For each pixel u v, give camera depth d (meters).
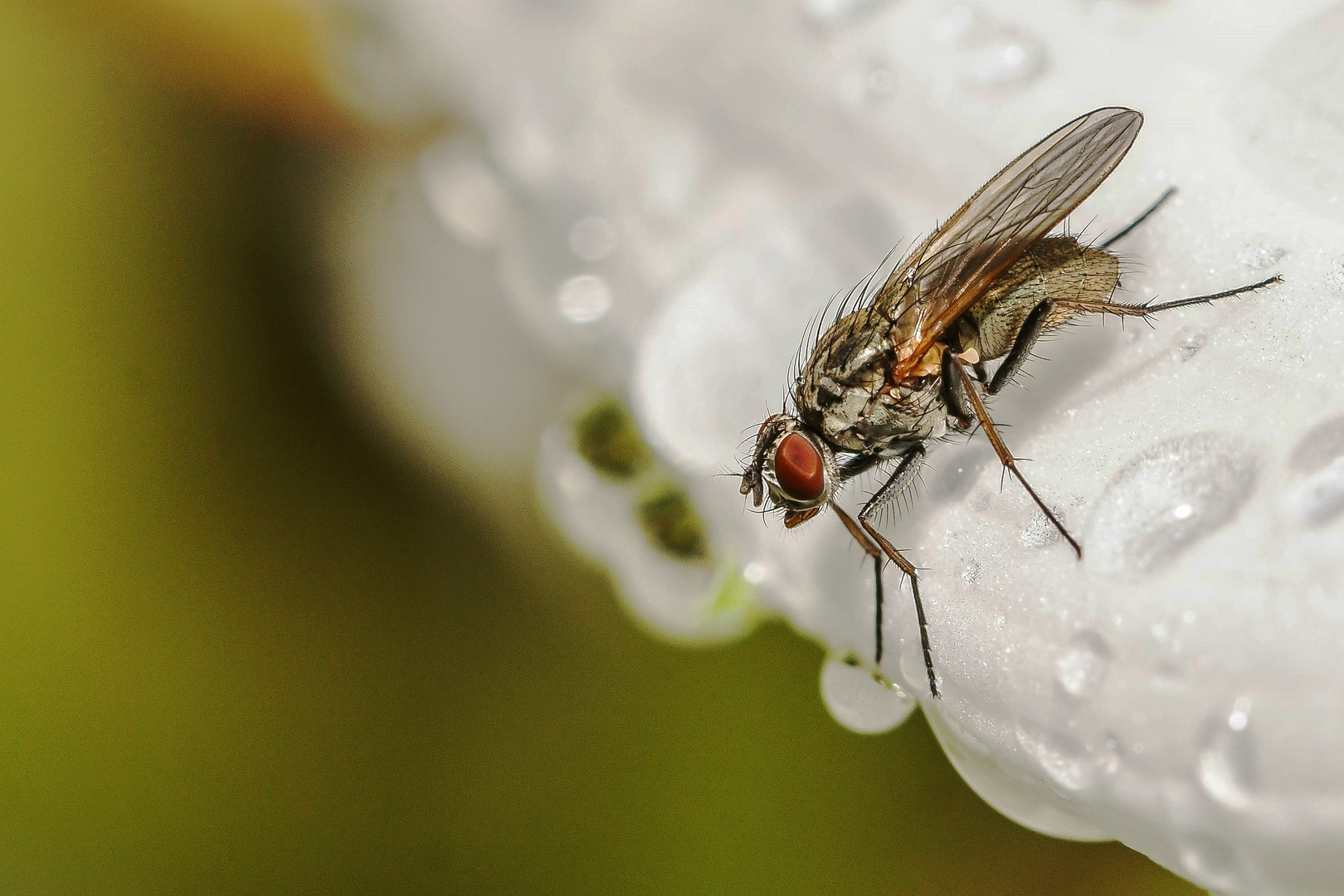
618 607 0.08
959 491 0.07
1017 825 0.08
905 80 0.08
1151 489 0.07
